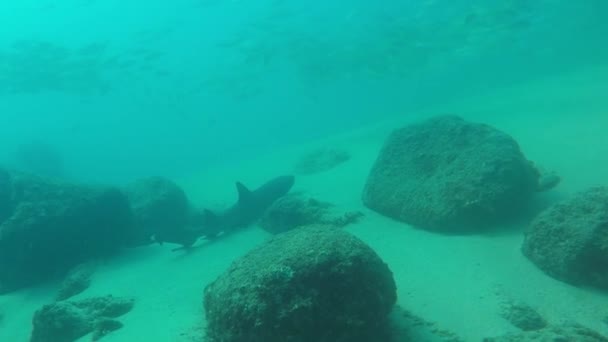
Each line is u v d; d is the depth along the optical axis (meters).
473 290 5.48
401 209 8.34
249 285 4.23
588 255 5.14
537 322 4.64
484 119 15.52
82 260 10.82
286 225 9.45
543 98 15.57
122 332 6.16
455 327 4.79
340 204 10.28
